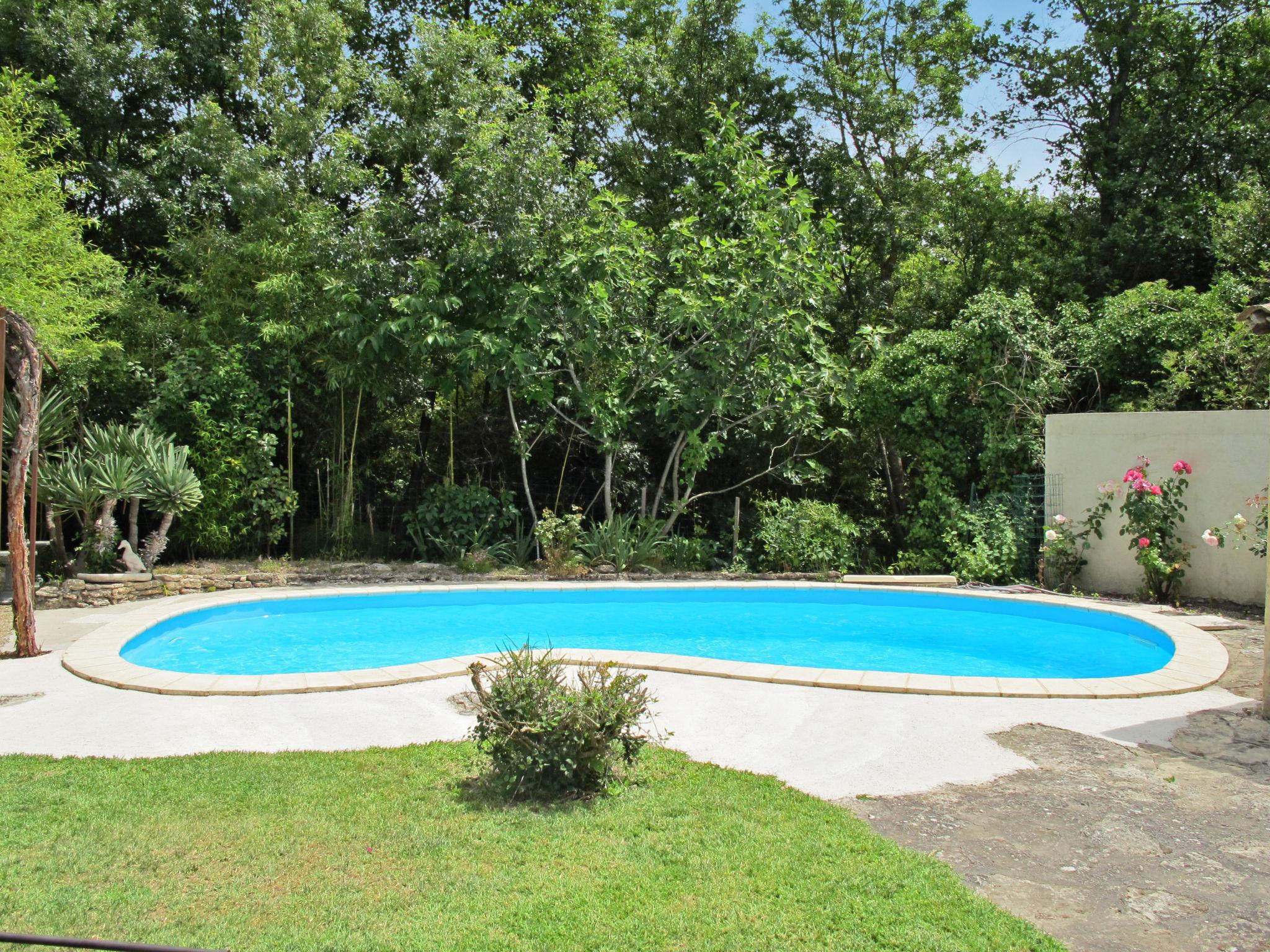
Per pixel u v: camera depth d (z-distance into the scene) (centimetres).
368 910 309
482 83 1379
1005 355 1221
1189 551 1043
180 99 1521
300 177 1333
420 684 645
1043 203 1866
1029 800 428
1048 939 297
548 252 1275
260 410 1252
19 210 1034
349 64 1385
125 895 317
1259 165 1622
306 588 1117
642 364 1280
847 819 398
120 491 1058
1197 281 1608
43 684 639
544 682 429
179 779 438
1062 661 845
